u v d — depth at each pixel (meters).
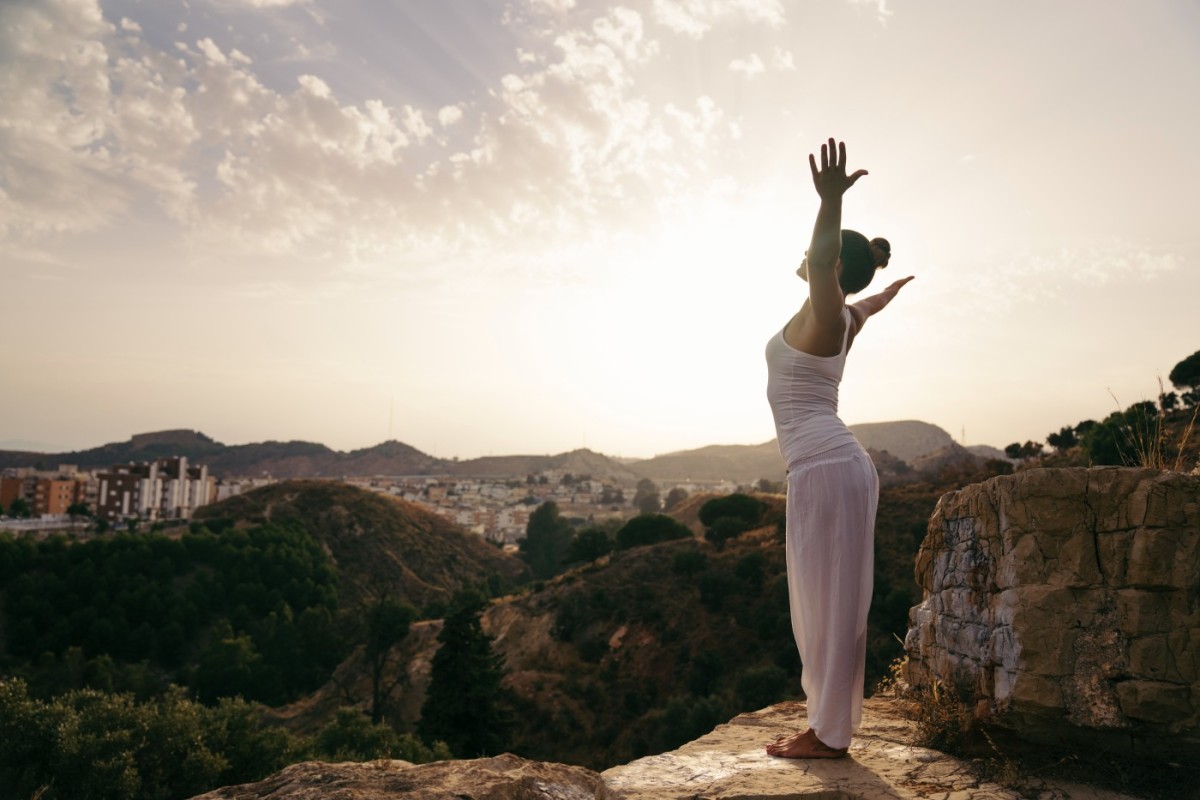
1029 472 2.86
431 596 110.44
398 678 55.97
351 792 2.04
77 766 18.73
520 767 2.36
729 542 59.88
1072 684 2.61
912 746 3.11
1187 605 2.52
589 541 65.81
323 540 115.81
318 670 63.41
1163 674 2.49
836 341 2.92
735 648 44.72
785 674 36.75
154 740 20.34
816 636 2.91
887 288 3.34
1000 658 2.80
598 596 53.56
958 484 50.78
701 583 50.19
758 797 2.47
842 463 2.89
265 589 78.88
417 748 27.97
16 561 70.69
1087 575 2.68
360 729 28.23
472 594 66.19
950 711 3.04
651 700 42.69
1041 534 2.78
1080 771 2.64
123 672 57.97
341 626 75.44
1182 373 35.72
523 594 65.25
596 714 42.62
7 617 64.75
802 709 4.00
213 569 80.50
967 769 2.78
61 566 72.00
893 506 50.19
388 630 56.47
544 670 48.06
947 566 3.43
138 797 18.97
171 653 66.38
